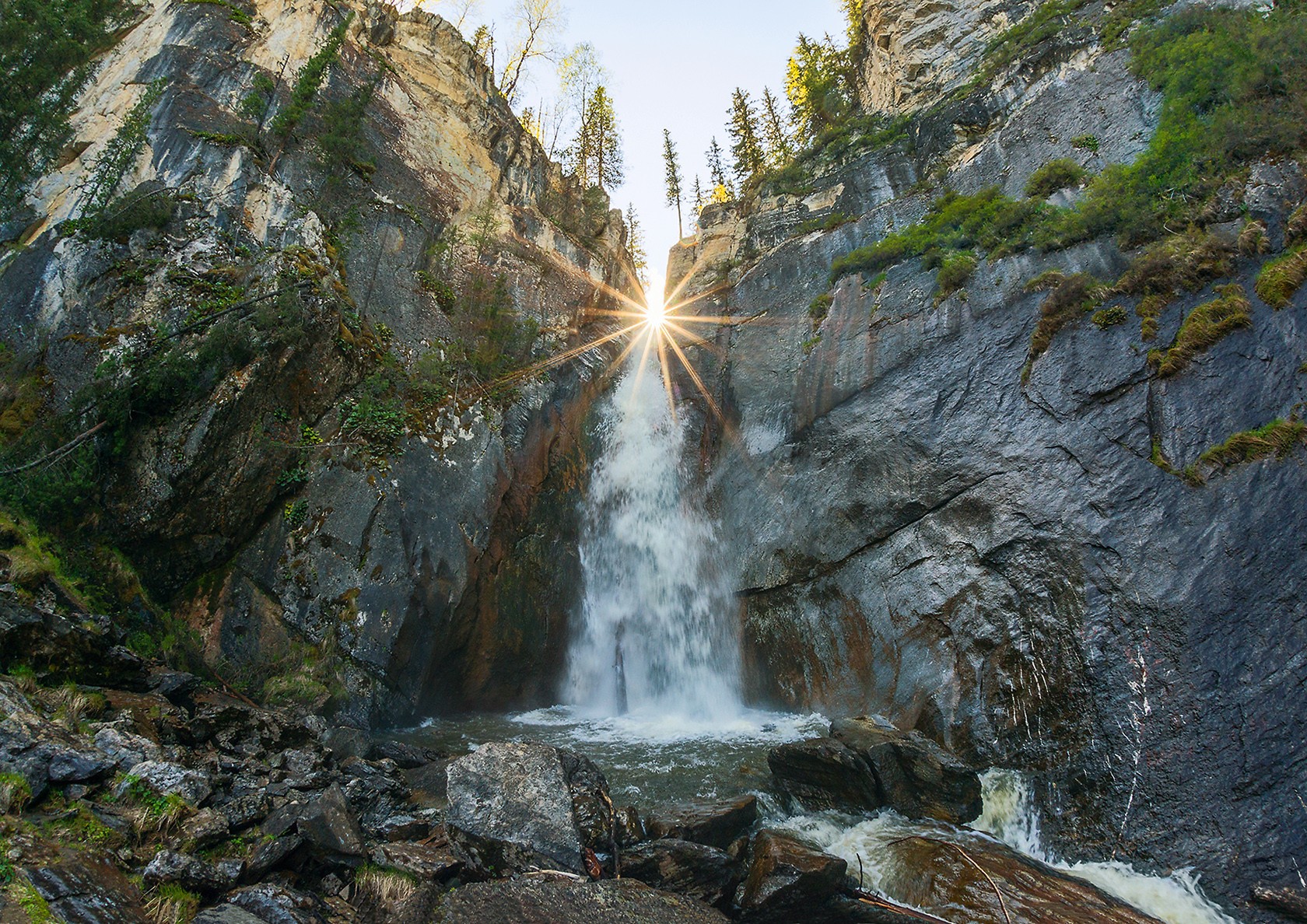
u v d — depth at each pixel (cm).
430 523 1639
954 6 3011
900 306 1945
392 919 661
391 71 2680
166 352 1395
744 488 2014
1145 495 1239
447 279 2302
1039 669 1219
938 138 2512
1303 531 1044
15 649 886
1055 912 824
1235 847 895
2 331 1518
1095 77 2139
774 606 1764
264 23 2373
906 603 1475
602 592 2084
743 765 1276
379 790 927
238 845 713
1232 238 1410
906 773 1128
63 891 549
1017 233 1861
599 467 2316
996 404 1566
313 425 1611
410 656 1520
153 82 1916
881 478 1666
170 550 1350
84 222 1583
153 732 909
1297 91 1558
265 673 1366
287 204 1844
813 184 2886
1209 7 2027
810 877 850
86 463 1284
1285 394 1172
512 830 816
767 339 2317
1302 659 966
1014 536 1367
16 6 1722
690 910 760
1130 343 1413
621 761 1295
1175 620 1101
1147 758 1027
